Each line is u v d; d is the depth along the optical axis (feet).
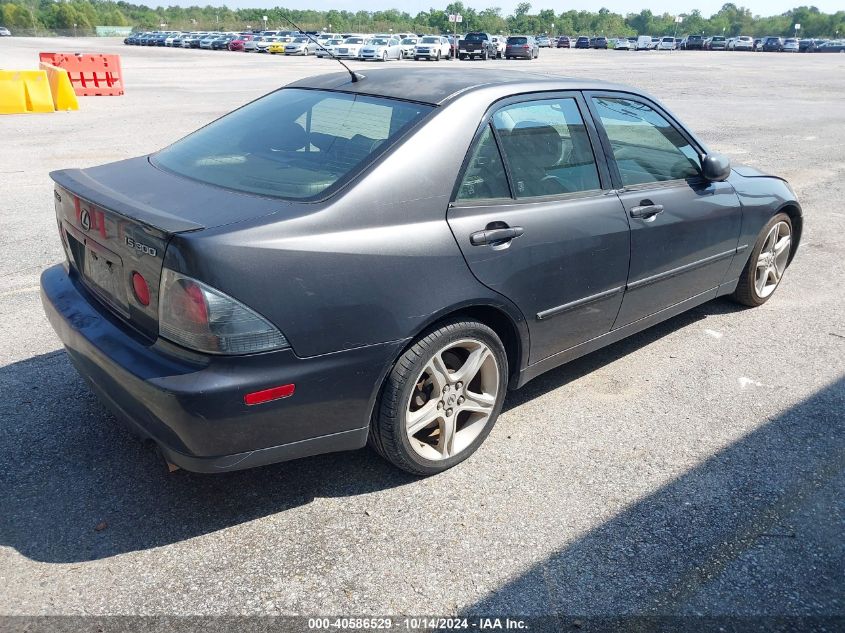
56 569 8.30
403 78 11.22
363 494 9.85
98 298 9.72
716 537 9.19
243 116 11.57
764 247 16.57
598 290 11.68
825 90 81.76
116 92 62.75
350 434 9.14
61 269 11.11
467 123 9.89
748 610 8.04
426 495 9.87
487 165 10.07
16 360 13.30
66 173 10.65
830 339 15.62
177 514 9.32
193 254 7.70
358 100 10.66
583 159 11.55
